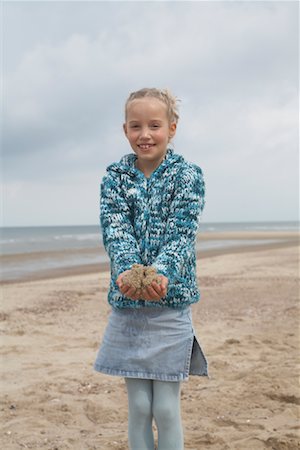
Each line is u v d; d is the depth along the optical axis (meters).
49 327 7.68
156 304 2.65
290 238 47.31
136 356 2.67
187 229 2.65
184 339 2.69
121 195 2.80
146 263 2.71
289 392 4.45
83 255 24.08
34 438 3.77
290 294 10.31
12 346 6.52
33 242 39.19
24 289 11.74
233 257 21.48
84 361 5.87
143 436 2.71
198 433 3.76
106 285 12.48
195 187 2.73
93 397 4.61
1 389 4.88
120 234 2.71
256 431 3.78
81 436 3.81
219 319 8.11
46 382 5.04
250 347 6.25
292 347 6.18
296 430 3.79
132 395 2.73
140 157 2.82
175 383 2.72
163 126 2.80
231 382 4.92
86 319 8.30
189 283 2.72
